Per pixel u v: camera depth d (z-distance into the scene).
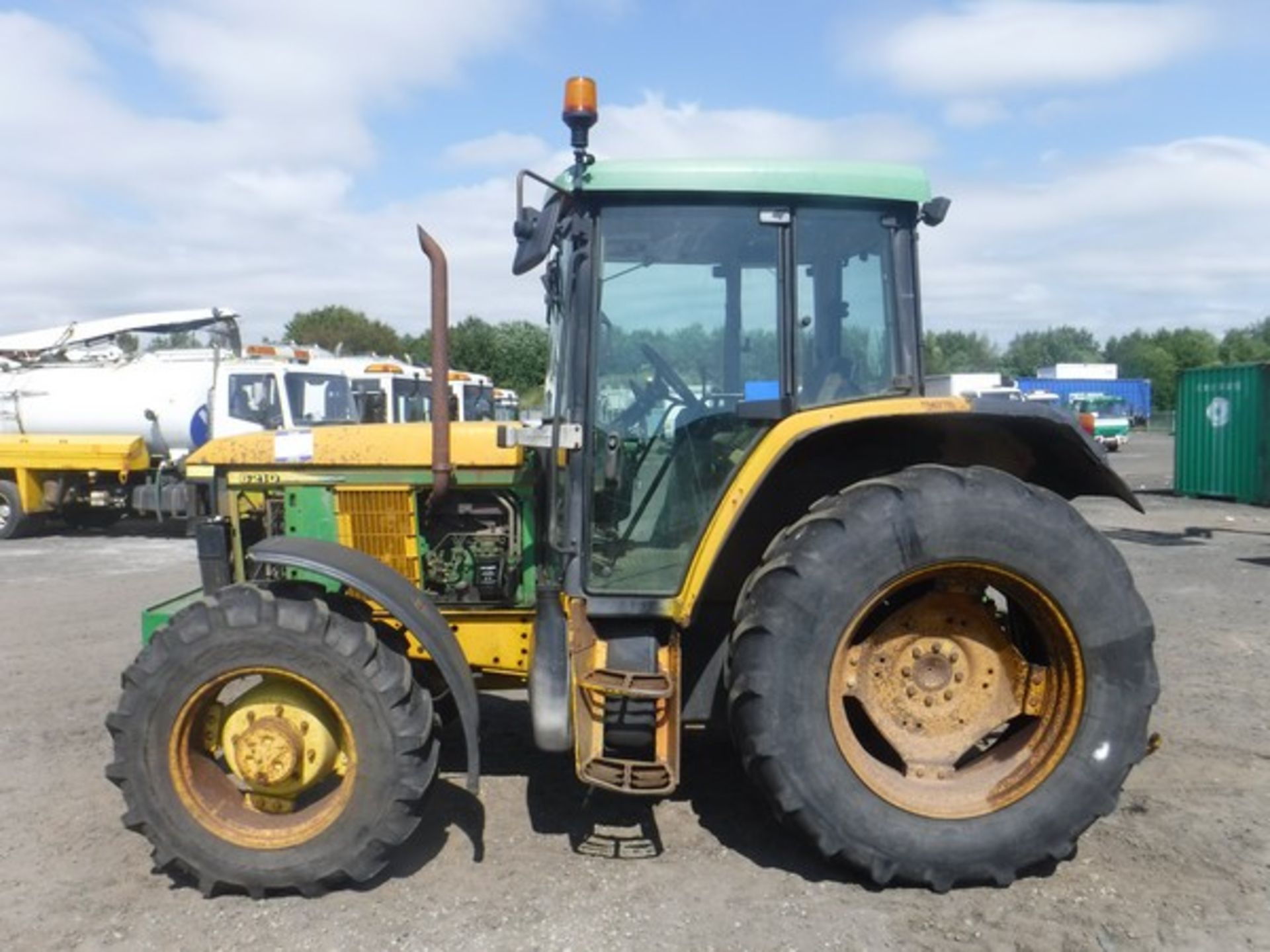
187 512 13.89
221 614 3.45
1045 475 4.06
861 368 3.85
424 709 3.48
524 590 4.21
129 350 16.28
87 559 12.13
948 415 3.51
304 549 3.62
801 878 3.57
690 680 3.94
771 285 3.78
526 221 3.62
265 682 3.62
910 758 3.61
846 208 3.81
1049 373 58.03
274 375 14.30
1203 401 16.52
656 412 3.79
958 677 3.67
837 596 3.38
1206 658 6.53
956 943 3.15
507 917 3.33
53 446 14.10
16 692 6.22
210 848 3.46
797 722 3.39
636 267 3.76
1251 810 4.09
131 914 3.41
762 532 3.88
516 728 5.20
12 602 9.26
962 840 3.41
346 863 3.44
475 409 18.59
